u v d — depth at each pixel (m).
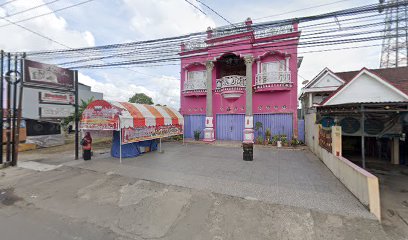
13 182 6.86
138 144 10.49
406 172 7.67
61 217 4.58
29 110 19.72
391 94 9.05
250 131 13.79
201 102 16.64
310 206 4.50
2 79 8.94
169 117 12.27
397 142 9.02
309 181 6.17
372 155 10.46
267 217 4.24
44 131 14.21
